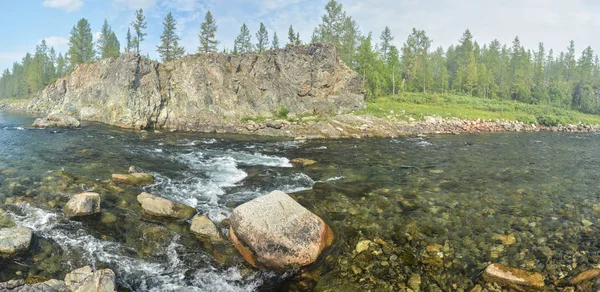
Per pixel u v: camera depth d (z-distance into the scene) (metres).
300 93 44.88
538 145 27.73
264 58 45.94
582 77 105.06
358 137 34.12
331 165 18.44
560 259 7.36
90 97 46.78
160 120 40.09
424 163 19.06
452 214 10.29
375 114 43.50
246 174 16.11
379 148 25.59
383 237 8.64
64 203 10.25
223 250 8.02
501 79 88.69
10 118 45.00
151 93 40.25
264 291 6.63
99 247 7.82
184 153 21.62
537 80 90.25
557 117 55.59
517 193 12.56
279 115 42.88
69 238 8.11
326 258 7.63
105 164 16.34
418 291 6.36
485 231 8.98
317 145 27.48
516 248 7.95
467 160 20.06
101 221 9.19
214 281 6.88
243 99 43.59
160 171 15.84
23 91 109.62
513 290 6.31
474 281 6.60
